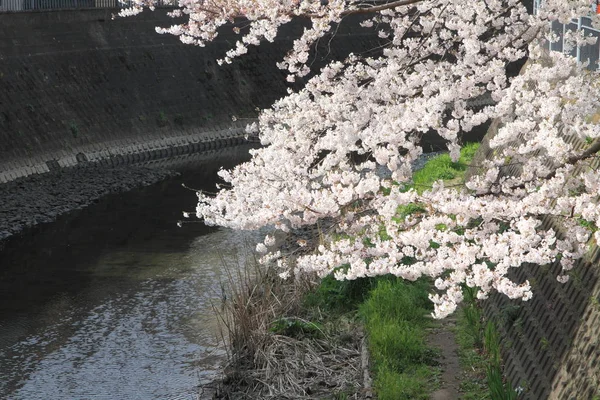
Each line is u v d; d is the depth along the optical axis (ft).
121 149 100.73
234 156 104.99
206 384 35.68
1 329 44.78
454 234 23.47
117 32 110.11
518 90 25.03
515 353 30.22
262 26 30.09
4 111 89.51
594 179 22.27
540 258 21.84
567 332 26.53
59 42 101.86
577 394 23.45
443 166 70.33
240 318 37.60
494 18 28.84
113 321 45.27
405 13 34.22
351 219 25.53
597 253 26.99
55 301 49.19
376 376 32.42
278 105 31.83
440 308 21.89
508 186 25.32
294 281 42.22
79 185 83.46
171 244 60.90
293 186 27.14
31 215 71.26
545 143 22.45
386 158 23.67
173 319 45.06
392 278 41.22
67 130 95.86
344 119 29.55
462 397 29.63
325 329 37.81
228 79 120.26
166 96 111.24
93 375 38.37
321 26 27.02
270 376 34.09
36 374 38.88
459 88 25.38
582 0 26.00
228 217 27.43
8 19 95.35
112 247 60.80
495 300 35.55
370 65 31.65
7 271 55.67
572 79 24.13
